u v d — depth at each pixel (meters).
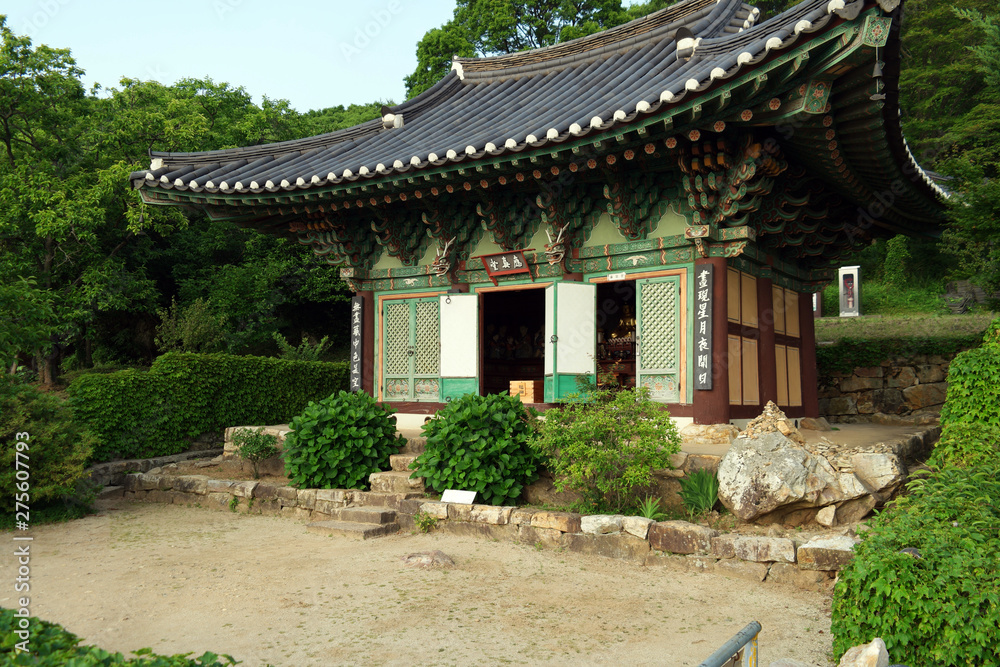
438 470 9.02
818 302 23.11
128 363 23.17
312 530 8.82
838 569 6.16
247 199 11.70
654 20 13.61
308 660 4.79
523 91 14.17
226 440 12.08
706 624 5.45
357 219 13.08
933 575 3.87
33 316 10.22
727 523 7.29
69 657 2.95
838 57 6.80
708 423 9.44
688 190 9.29
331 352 26.52
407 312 12.98
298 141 13.56
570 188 10.64
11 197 17.62
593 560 7.25
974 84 28.52
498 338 17.67
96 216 18.03
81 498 10.19
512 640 5.13
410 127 13.87
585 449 7.68
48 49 18.34
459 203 11.91
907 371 14.85
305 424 9.90
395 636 5.21
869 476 7.39
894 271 26.20
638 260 10.43
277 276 23.16
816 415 12.78
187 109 22.38
